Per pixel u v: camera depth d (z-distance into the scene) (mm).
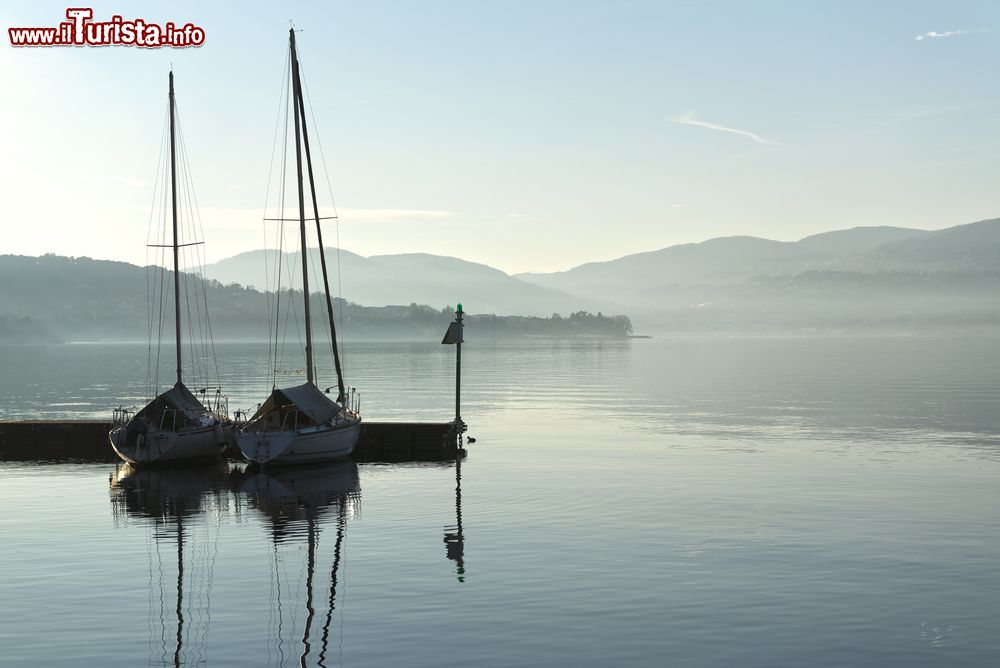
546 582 21781
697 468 38938
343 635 18469
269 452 40469
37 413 70500
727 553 24297
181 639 18359
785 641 18031
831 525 27547
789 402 74312
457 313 47094
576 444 47625
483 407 71438
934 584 21516
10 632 18781
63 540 26922
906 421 58500
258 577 22625
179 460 42469
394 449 45625
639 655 17359
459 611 19797
